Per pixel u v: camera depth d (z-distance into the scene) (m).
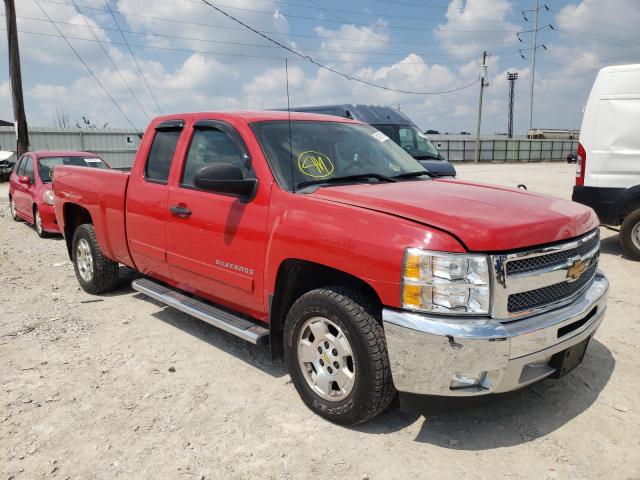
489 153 48.84
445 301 2.78
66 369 4.11
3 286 6.44
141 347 4.54
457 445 3.12
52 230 9.70
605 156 7.55
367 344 3.02
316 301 3.27
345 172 3.97
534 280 2.94
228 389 3.79
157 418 3.41
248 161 3.85
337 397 3.28
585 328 3.23
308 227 3.30
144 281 5.05
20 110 19.22
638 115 7.29
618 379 3.90
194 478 2.84
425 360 2.80
